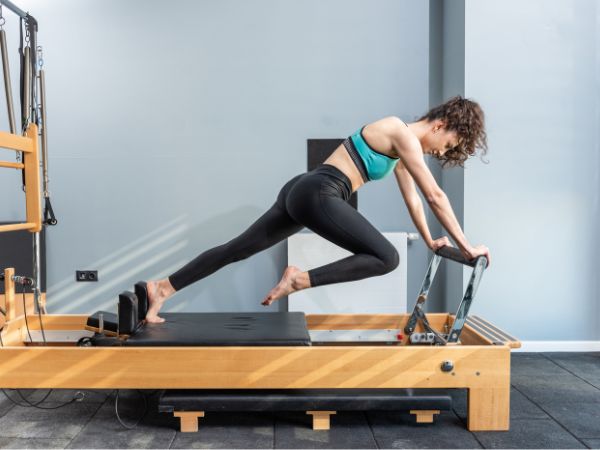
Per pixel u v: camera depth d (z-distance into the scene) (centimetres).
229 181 352
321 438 210
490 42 323
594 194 327
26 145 255
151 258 354
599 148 327
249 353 212
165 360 212
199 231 353
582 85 325
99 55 347
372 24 349
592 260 329
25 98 267
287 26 348
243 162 352
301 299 329
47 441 205
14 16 346
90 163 351
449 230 211
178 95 349
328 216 208
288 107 350
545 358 316
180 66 348
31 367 212
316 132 351
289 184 231
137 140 350
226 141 351
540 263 329
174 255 354
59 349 212
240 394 214
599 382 274
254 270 354
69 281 354
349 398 212
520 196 327
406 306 338
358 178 218
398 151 210
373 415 235
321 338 284
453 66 342
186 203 353
